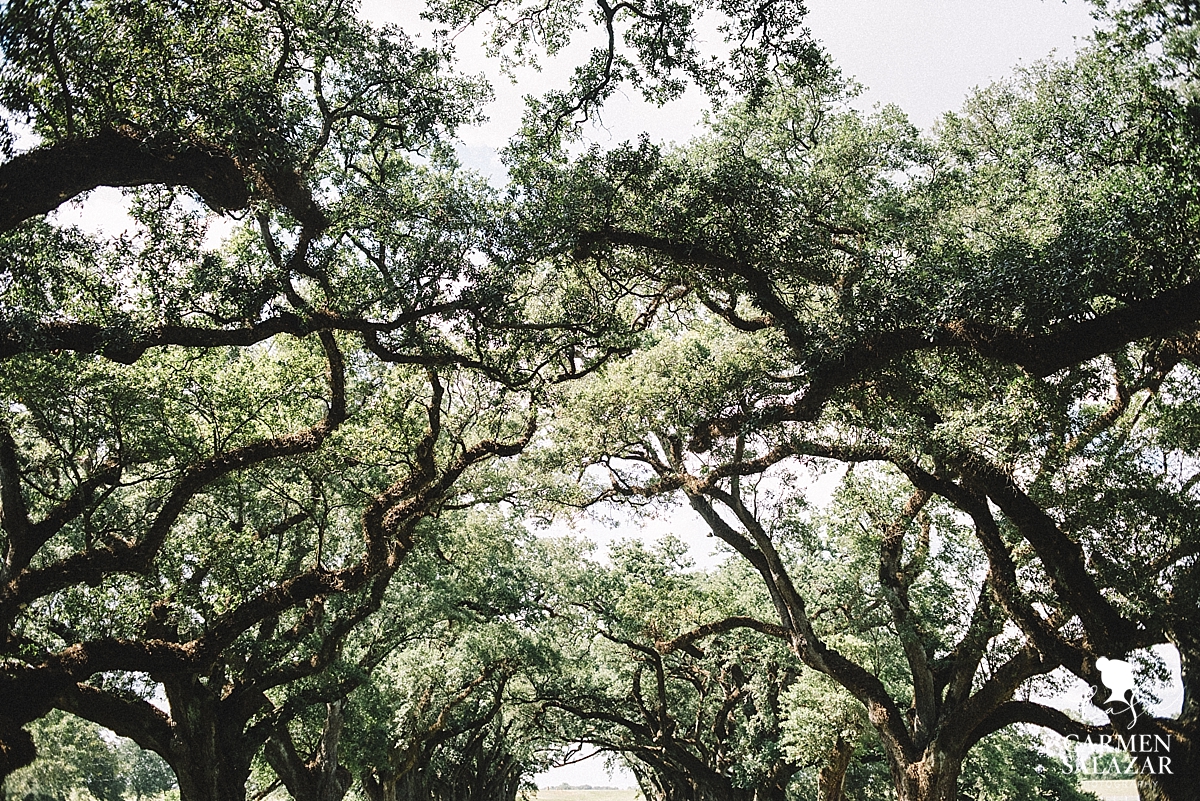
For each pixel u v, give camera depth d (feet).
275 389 65.92
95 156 43.11
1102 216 47.34
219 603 67.72
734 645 112.47
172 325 48.57
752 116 68.44
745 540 83.61
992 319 49.57
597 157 55.06
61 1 39.93
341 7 52.06
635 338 63.98
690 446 66.23
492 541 100.58
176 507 56.44
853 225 66.90
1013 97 69.05
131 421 56.70
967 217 62.44
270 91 47.78
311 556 82.23
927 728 77.10
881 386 55.93
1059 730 70.54
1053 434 55.31
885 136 68.74
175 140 45.50
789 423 62.13
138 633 66.44
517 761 170.19
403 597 96.63
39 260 47.65
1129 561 56.03
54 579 52.19
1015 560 65.72
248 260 55.36
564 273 61.26
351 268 57.16
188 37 46.88
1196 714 56.90
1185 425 58.23
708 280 61.05
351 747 102.47
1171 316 45.19
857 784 114.73
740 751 108.99
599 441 74.38
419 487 69.15
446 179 57.62
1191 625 55.16
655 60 52.90
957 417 55.77
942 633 79.66
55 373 51.65
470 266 52.54
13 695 50.67
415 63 54.65
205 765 68.59
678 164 57.82
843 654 85.05
